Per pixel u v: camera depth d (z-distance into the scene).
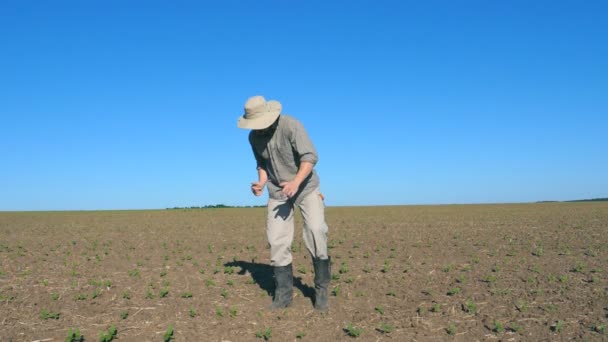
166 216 32.50
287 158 6.01
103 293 7.17
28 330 5.59
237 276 8.43
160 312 6.25
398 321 5.80
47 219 29.30
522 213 28.70
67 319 5.98
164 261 10.30
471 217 25.41
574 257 9.95
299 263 9.81
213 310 6.32
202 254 11.53
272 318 5.96
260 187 6.04
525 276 7.95
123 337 5.38
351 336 5.36
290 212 6.31
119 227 21.59
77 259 10.66
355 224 21.14
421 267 9.03
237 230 19.16
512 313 5.96
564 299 6.47
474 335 5.34
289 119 5.91
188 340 5.28
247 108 5.88
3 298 6.83
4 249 12.77
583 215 25.34
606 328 5.33
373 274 8.42
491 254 10.59
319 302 6.23
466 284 7.49
